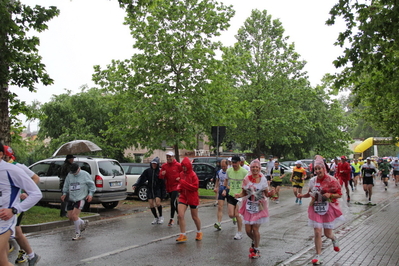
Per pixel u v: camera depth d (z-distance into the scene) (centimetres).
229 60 2000
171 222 1098
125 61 1989
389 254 756
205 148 4656
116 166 1460
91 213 1267
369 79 1166
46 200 1445
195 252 774
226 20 1944
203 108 1872
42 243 864
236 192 888
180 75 1925
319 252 679
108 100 2153
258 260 714
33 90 1184
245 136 2983
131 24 1908
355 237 931
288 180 2828
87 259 719
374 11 951
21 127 1680
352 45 944
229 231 1006
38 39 1111
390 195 2138
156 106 1862
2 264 449
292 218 1245
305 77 3078
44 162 1491
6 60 1080
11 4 1084
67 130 3278
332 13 975
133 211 1428
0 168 451
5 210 443
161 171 1102
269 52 3055
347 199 1773
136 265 679
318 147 4234
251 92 2939
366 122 2197
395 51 1092
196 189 881
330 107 4244
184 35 1938
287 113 2953
